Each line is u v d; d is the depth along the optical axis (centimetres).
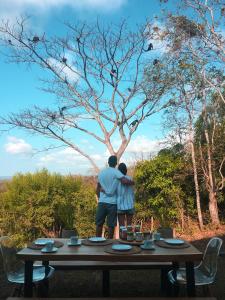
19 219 1004
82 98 1027
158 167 1174
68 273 689
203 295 532
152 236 545
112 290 600
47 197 1026
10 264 531
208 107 1206
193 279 455
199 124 1241
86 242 518
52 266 525
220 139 1227
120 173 777
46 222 1009
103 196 771
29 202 1010
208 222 1193
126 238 529
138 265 523
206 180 1182
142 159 1221
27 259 452
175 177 1178
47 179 1051
